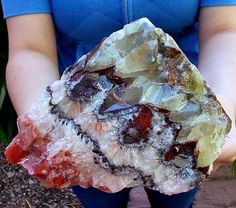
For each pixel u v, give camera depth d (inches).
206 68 28.7
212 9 29.0
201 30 29.7
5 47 52.0
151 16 28.5
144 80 22.3
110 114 22.4
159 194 32.1
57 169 23.4
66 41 30.2
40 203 49.8
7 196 50.4
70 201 49.8
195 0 28.7
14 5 28.6
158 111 22.3
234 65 28.3
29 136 23.5
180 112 22.4
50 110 23.2
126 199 33.3
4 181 51.7
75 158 23.1
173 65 22.5
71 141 22.9
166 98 22.2
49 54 29.1
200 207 48.3
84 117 22.7
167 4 28.1
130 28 22.4
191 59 30.8
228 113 26.3
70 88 22.9
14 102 27.9
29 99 27.2
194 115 22.5
